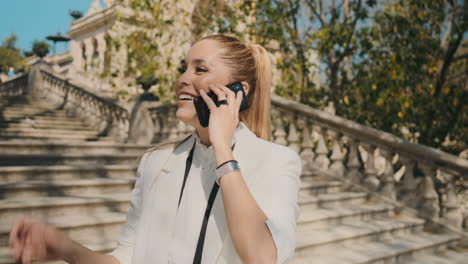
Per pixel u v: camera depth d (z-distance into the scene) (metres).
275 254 0.96
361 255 4.16
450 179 5.55
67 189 4.47
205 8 9.08
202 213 1.12
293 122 7.02
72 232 3.54
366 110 7.68
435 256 4.78
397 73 6.87
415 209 5.75
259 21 8.34
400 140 5.87
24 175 4.66
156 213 1.18
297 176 1.15
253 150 1.18
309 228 4.73
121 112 9.99
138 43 8.51
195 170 1.20
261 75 1.32
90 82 16.05
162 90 8.81
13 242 1.02
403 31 7.09
